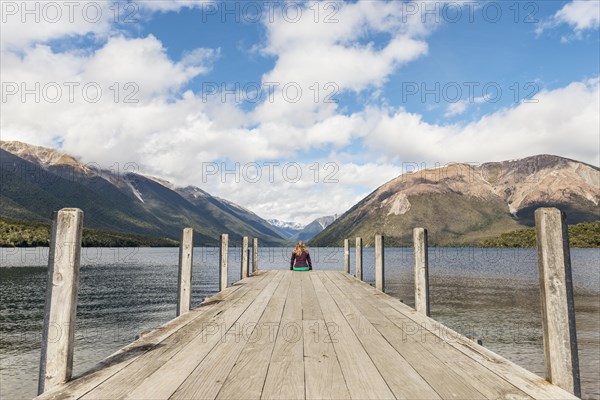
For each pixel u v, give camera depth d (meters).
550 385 2.79
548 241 2.86
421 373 3.11
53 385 2.86
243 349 3.81
